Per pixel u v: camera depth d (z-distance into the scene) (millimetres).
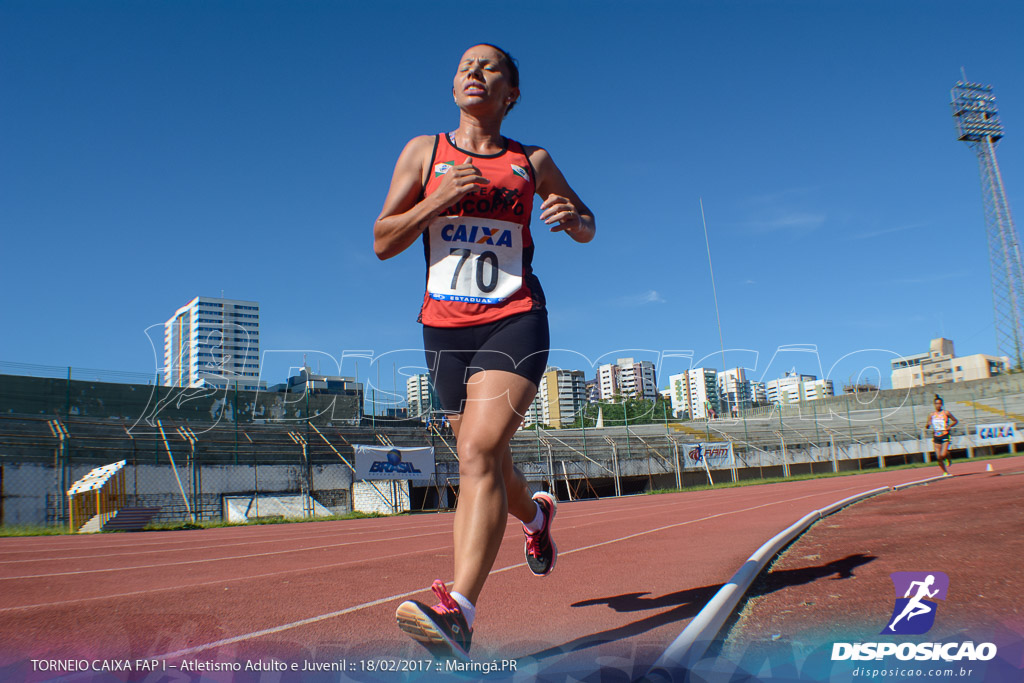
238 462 22156
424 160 2361
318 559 5371
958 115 52188
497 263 2271
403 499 22609
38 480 18375
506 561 4363
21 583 4172
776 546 3939
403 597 3156
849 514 6328
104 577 4480
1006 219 51562
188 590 3631
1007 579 2635
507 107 2541
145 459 21016
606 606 2707
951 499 6918
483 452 2043
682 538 5379
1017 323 50531
